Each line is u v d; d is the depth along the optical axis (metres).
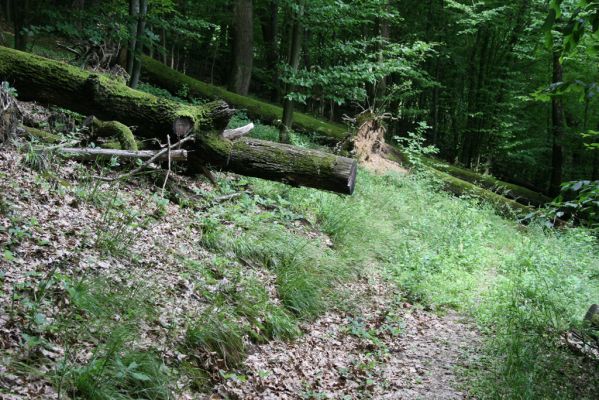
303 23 14.62
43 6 12.48
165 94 16.70
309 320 7.20
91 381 4.12
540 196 19.50
